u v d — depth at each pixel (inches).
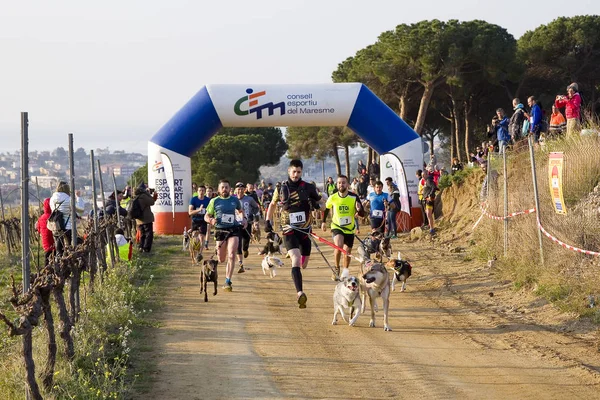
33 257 658.2
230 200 481.4
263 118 959.0
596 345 333.1
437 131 2112.5
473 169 906.1
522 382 284.2
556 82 1656.0
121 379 283.7
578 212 490.3
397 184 944.9
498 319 400.5
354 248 778.2
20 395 256.2
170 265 659.4
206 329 387.9
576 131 631.2
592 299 394.6
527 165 621.6
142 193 758.5
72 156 397.7
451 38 1453.0
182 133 976.9
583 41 1544.0
